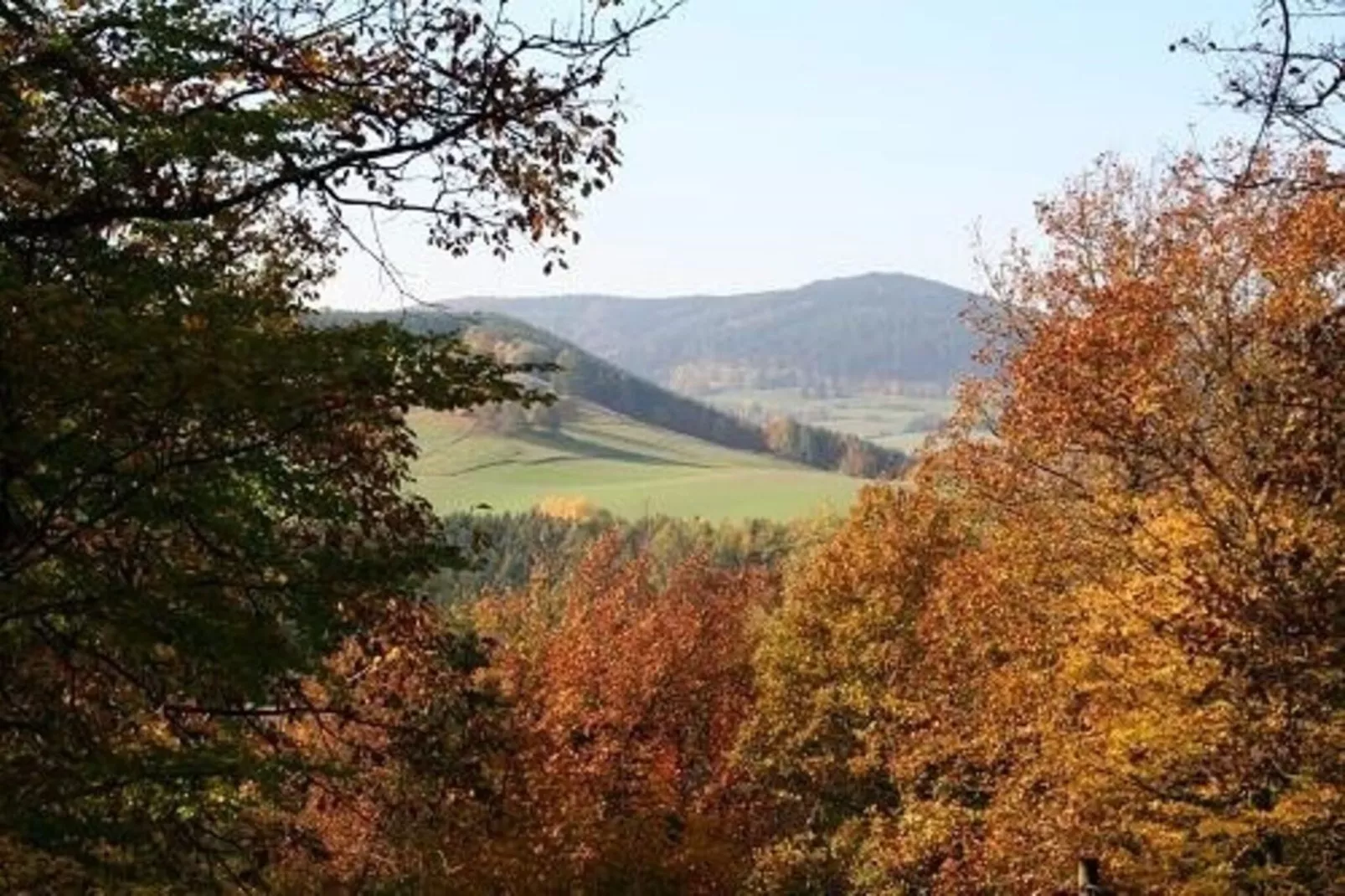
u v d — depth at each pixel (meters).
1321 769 15.00
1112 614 16.59
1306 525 14.92
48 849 6.93
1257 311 16.19
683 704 36.41
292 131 8.35
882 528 32.12
